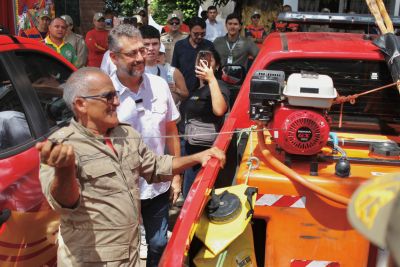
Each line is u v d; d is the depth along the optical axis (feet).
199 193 7.99
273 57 11.16
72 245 8.00
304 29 20.80
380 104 10.98
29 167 10.26
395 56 10.09
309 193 8.56
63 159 6.66
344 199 8.14
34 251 10.28
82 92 7.93
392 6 38.34
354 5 40.37
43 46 13.12
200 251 8.25
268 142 10.19
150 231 11.28
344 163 8.59
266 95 8.87
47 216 10.47
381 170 8.98
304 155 9.01
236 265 8.55
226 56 23.91
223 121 13.75
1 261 9.32
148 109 11.09
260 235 9.75
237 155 11.44
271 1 30.17
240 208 8.43
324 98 8.56
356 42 11.50
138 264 8.52
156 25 58.70
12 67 11.17
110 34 10.46
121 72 10.58
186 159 9.30
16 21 25.61
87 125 8.14
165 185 11.09
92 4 43.42
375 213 3.45
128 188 8.27
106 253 7.96
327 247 8.62
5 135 10.25
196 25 20.31
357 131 11.07
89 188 7.88
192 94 13.71
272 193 8.68
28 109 11.18
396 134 10.96
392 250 3.25
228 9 42.93
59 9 39.22
